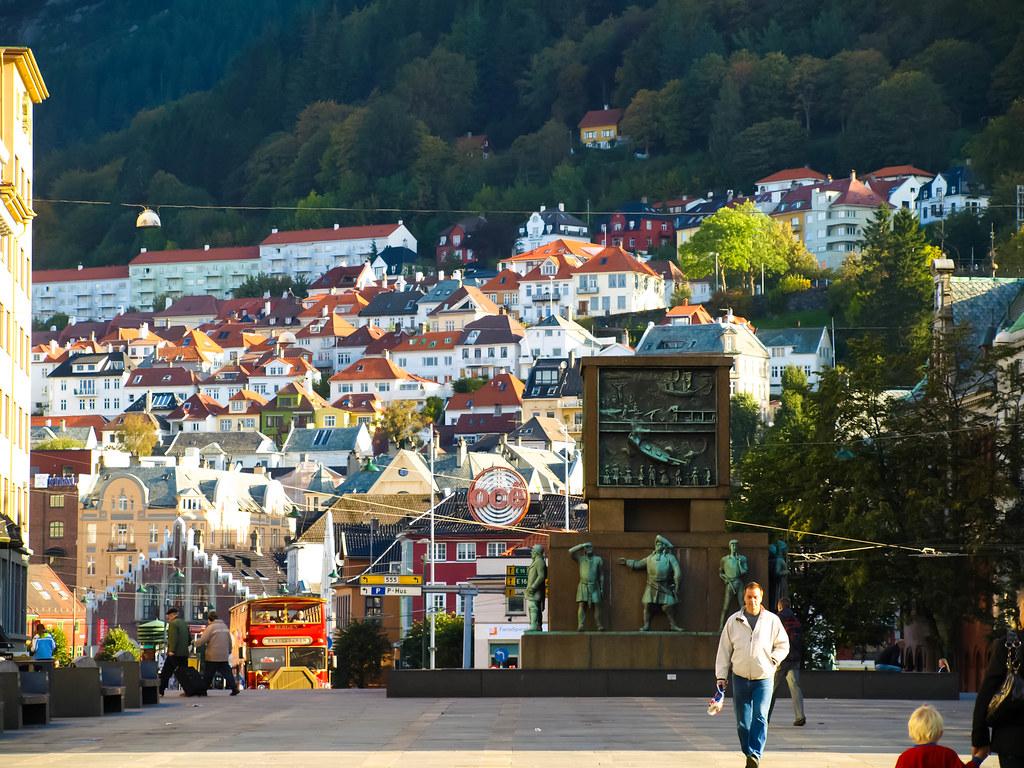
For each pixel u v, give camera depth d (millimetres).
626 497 47500
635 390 47906
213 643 50094
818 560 71938
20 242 104250
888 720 35875
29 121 107125
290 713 38969
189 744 29766
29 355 107875
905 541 70562
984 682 19719
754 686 25469
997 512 69250
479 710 39438
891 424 73000
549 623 47094
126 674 42125
